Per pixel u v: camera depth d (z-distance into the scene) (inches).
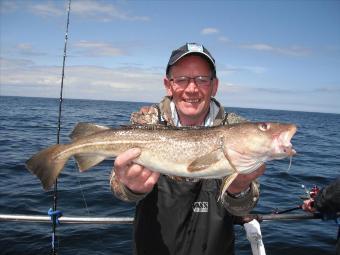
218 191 32.5
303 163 148.6
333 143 262.7
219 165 30.2
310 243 59.6
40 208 72.9
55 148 32.7
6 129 229.6
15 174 101.1
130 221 41.6
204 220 32.5
